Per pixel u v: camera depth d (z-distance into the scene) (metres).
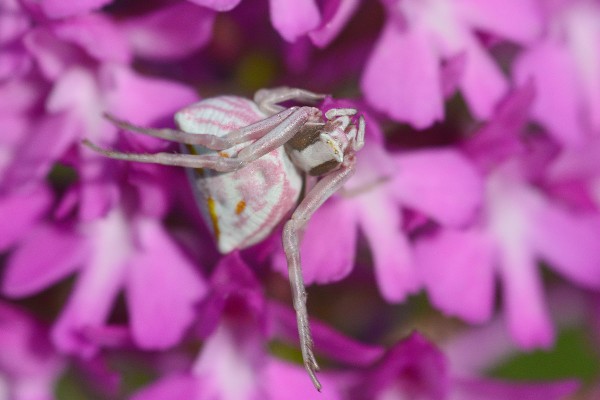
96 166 0.13
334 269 0.13
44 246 0.13
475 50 0.13
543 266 0.15
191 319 0.13
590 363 0.16
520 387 0.14
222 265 0.13
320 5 0.13
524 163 0.14
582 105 0.14
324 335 0.13
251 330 0.13
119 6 0.13
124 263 0.13
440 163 0.13
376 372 0.13
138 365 0.14
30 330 0.14
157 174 0.13
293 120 0.12
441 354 0.13
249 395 0.13
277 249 0.13
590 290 0.15
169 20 0.13
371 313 0.14
